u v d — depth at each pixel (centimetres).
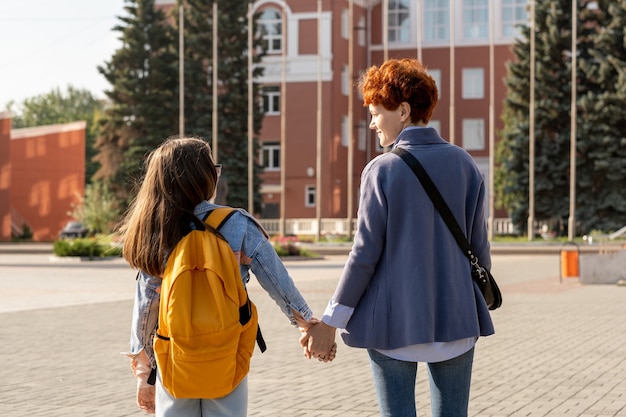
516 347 1290
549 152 5991
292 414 835
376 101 455
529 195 6034
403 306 424
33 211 7062
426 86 452
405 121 455
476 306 441
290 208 7256
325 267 3459
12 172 7019
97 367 1127
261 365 1140
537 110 6019
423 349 427
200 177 413
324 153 7206
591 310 1819
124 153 6588
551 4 6056
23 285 2558
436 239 432
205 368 387
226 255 397
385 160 434
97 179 6831
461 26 7600
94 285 2558
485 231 450
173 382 389
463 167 439
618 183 6025
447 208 432
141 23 6619
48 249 5231
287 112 7262
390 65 456
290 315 430
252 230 416
